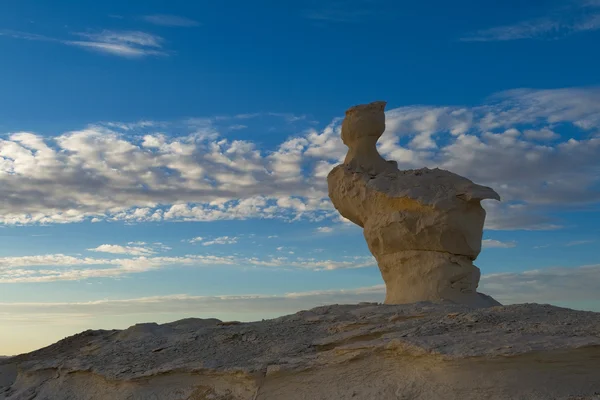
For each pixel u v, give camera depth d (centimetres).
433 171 2098
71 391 1705
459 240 1991
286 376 1377
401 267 2053
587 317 1388
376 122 2214
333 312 1838
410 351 1256
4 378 2002
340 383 1317
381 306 1802
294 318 1836
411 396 1209
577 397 1116
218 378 1479
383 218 2062
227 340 1709
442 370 1211
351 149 2242
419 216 1998
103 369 1666
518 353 1162
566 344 1166
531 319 1402
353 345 1370
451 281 1989
